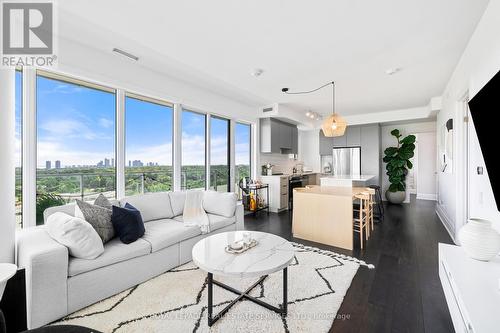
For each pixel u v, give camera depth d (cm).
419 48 265
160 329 157
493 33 182
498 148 133
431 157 682
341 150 698
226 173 492
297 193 353
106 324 162
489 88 133
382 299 192
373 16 207
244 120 522
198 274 234
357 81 372
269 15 208
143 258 218
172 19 215
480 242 153
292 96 461
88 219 205
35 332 104
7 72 175
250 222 446
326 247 309
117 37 247
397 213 509
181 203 330
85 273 180
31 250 161
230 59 298
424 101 492
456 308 133
